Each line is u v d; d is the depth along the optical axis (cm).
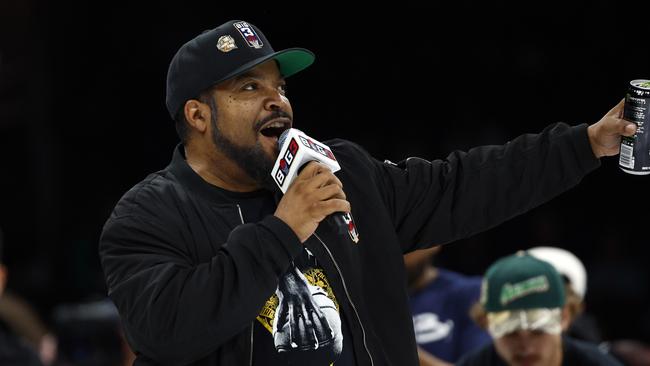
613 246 2697
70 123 3050
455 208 785
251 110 712
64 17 3053
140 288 662
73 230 3000
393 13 2872
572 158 765
